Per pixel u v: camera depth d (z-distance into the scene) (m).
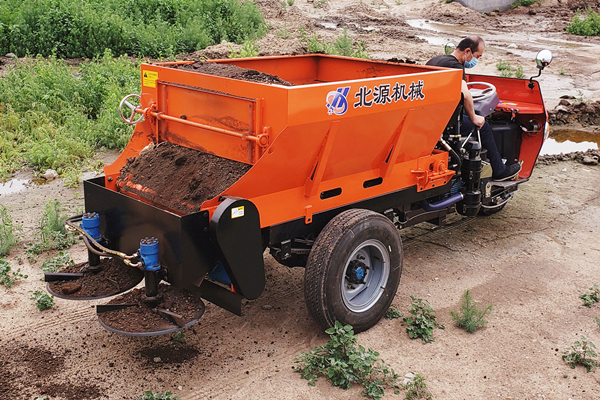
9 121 9.83
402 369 4.27
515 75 15.86
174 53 16.73
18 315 4.83
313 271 4.29
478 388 4.09
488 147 6.45
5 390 3.91
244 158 4.15
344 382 4.05
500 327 4.89
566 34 25.61
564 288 5.59
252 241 3.93
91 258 4.50
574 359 4.39
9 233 5.96
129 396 3.89
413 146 5.07
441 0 31.55
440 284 5.64
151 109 4.82
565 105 12.44
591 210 7.64
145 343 4.50
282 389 4.02
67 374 4.10
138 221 4.06
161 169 4.54
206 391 3.98
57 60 14.60
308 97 3.87
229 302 4.04
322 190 4.48
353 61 6.40
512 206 7.77
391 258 4.77
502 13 30.97
